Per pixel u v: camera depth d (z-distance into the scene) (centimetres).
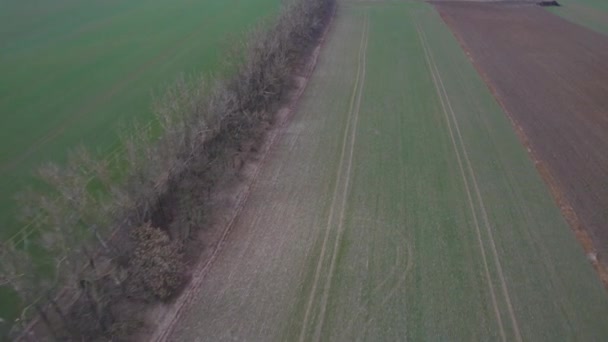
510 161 2062
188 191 1662
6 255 1177
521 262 1500
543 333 1261
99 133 2191
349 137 2258
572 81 3025
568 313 1319
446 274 1453
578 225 1667
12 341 1127
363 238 1600
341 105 2609
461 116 2497
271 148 2162
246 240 1588
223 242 1579
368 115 2492
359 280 1427
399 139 2244
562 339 1245
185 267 1451
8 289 1313
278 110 2528
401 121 2431
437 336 1255
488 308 1336
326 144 2195
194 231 1598
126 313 1269
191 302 1343
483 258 1516
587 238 1603
